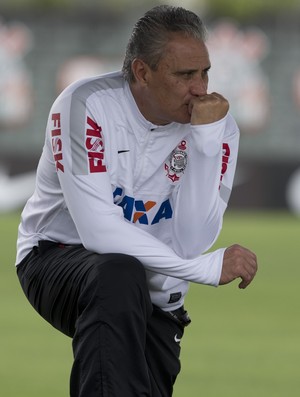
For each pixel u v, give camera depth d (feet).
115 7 234.38
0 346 74.33
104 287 34.60
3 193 195.62
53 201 40.06
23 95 197.26
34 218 40.88
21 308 92.94
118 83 39.22
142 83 38.17
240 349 74.43
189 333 81.00
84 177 37.63
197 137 38.06
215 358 70.90
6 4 268.62
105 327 34.47
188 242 39.27
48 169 39.75
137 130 38.81
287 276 119.65
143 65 37.96
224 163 40.73
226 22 197.57
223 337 79.41
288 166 198.70
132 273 34.83
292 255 139.85
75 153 37.86
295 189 198.49
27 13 197.77
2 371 65.62
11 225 174.40
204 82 37.99
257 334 81.10
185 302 98.63
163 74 37.58
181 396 59.16
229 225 179.01
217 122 38.04
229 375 65.26
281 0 260.83
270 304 97.91
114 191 39.06
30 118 197.36
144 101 38.42
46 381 62.75
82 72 198.80
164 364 41.24
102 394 34.50
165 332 41.16
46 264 38.93
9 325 83.56
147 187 39.50
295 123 198.29
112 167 38.75
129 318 34.53
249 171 198.29
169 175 39.55
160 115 38.40
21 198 196.13
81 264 36.83
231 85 197.57
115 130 38.70
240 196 198.80
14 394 58.95
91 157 37.86
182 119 38.27
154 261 36.86
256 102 197.98
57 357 70.59
